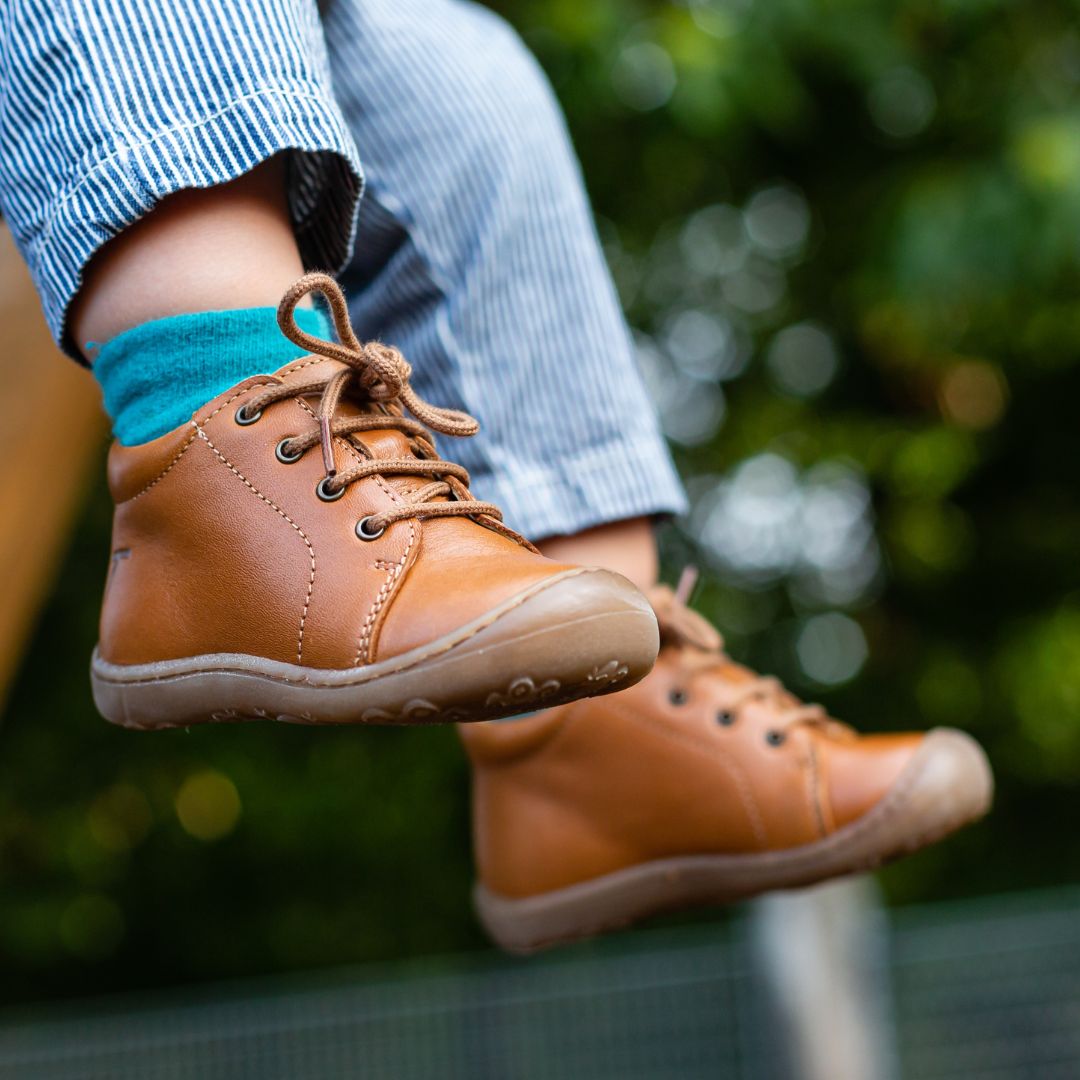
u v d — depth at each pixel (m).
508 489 1.07
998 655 4.86
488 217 1.08
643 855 1.16
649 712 1.14
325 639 0.77
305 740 4.39
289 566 0.79
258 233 0.83
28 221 0.82
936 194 2.99
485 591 0.73
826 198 4.14
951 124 3.73
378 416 0.83
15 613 1.59
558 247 1.11
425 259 1.07
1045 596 4.91
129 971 4.59
